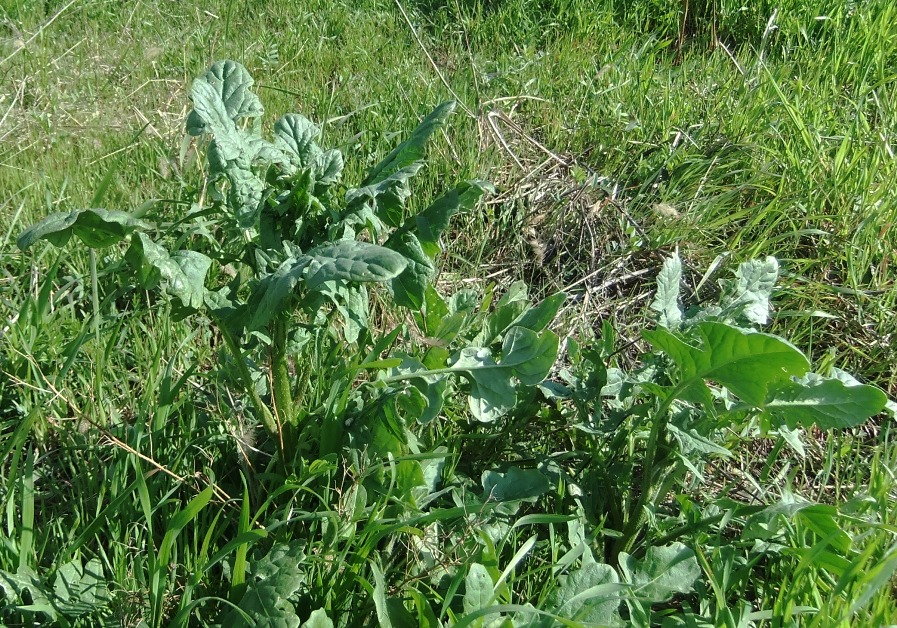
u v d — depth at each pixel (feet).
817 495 7.73
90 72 15.44
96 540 6.60
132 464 6.91
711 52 16.90
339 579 6.01
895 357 9.18
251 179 5.91
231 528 6.86
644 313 9.96
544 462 7.20
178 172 11.21
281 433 6.72
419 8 18.97
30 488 6.21
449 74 15.55
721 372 5.87
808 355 9.14
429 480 6.91
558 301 6.95
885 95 13.55
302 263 5.33
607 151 12.95
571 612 5.69
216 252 6.15
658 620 6.10
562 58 16.16
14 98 13.94
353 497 6.49
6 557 6.07
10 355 7.94
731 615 5.65
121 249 9.89
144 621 5.75
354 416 6.87
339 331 8.66
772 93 13.99
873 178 11.67
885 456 7.59
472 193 6.39
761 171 11.94
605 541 7.00
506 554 6.62
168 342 8.38
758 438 8.11
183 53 15.47
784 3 16.98
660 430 6.75
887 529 5.77
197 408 7.66
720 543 6.73
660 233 11.18
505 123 13.38
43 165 11.87
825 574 6.29
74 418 7.43
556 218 11.37
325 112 12.88
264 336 5.89
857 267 10.48
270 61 15.38
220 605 6.07
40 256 9.12
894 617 5.82
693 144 12.50
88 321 8.03
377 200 6.10
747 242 11.15
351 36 17.12
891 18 16.02
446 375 6.55
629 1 18.39
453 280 10.39
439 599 6.02
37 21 17.61
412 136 6.35
